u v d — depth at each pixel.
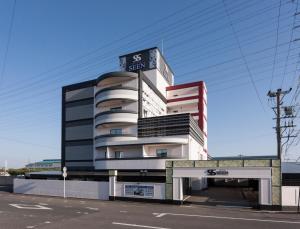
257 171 24.28
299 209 22.95
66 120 46.44
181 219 18.17
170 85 57.22
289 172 28.64
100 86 43.16
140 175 34.31
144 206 25.39
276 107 35.22
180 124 35.41
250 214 20.78
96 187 33.38
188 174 26.83
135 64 50.25
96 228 15.25
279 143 34.78
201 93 52.53
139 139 35.91
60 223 16.66
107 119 39.09
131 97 39.22
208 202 27.97
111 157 38.03
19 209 23.12
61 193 37.03
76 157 44.44
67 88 47.25
